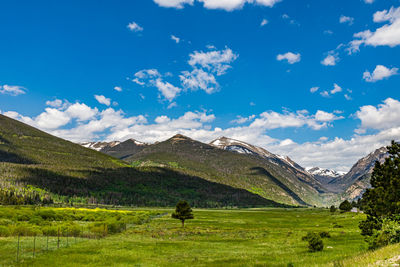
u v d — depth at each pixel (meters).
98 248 43.19
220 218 135.00
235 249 45.09
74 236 58.28
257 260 33.75
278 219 131.00
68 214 111.31
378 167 34.09
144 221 111.75
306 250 40.72
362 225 33.81
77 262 33.34
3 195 176.38
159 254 40.41
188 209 91.56
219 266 31.11
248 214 174.00
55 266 31.23
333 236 56.62
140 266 31.75
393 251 21.41
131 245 47.59
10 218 86.38
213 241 55.66
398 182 30.69
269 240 56.38
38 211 98.00
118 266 31.66
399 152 32.75
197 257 37.88
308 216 152.88
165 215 154.38
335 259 29.42
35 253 37.78
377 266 17.98
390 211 30.78
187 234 68.81
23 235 55.53
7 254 36.34
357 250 36.62
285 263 30.45
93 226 74.06
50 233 58.97
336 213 153.25
